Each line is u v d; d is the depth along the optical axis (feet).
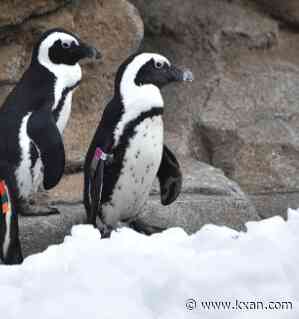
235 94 81.41
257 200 73.51
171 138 77.10
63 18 71.41
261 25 88.74
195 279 35.22
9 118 53.42
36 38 70.33
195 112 79.66
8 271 38.55
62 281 36.40
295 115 80.18
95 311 34.30
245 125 78.18
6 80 69.10
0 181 52.13
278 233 39.65
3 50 69.26
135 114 52.90
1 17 67.41
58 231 58.39
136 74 53.36
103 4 73.36
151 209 62.34
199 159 77.61
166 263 36.45
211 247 39.65
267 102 80.94
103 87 74.02
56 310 34.53
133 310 34.42
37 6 69.15
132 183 54.34
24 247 56.44
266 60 87.10
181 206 63.21
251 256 37.04
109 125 53.47
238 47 87.20
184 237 41.83
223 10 88.89
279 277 35.35
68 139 70.85
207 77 83.56
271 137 76.95
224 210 64.23
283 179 75.46
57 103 54.95
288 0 90.27
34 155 52.65
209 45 85.97
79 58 55.77
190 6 88.48
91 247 38.96
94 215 53.98
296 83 83.97
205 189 67.21
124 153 53.26
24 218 59.47
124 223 58.95
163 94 82.69
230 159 76.38
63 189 65.82
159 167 58.08
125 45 74.23
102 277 36.11
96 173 53.16
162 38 87.56
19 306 35.53
